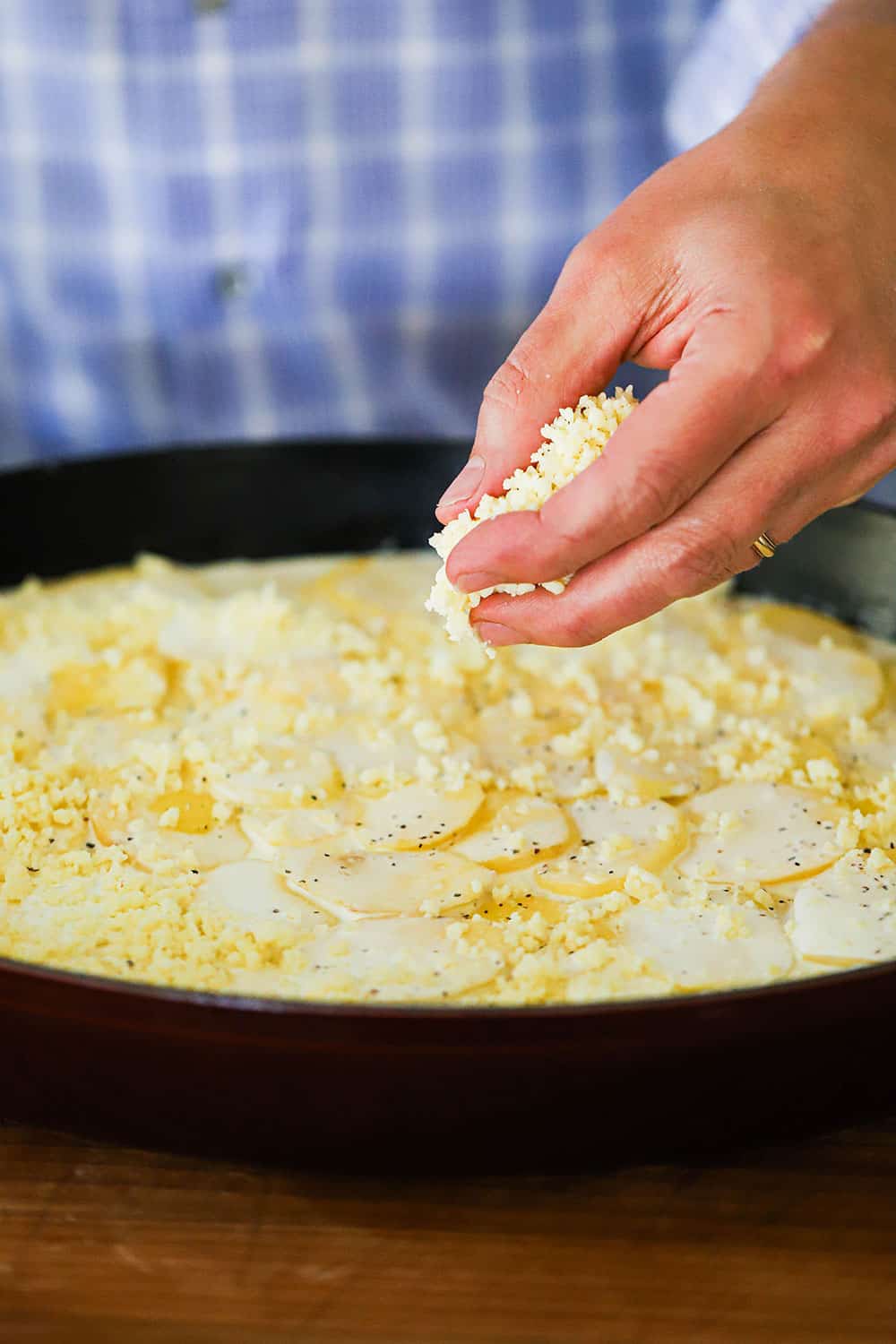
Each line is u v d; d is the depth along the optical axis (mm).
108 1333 529
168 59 828
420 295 865
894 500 847
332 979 575
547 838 625
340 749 660
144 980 572
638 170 855
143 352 878
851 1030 536
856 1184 564
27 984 528
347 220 854
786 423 559
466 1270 543
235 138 839
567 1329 532
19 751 659
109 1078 542
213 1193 560
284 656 704
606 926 597
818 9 768
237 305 868
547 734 671
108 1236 550
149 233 854
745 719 678
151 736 668
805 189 579
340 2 821
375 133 842
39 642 712
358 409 893
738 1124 550
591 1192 562
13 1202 557
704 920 599
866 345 560
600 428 576
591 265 575
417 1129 540
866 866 619
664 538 563
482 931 594
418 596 743
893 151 592
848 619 742
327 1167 556
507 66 835
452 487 591
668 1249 549
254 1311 534
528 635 580
